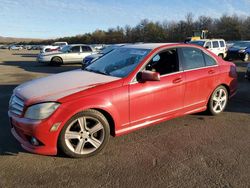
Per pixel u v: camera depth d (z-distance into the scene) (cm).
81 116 388
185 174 360
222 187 332
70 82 425
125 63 472
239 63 2028
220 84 577
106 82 416
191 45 535
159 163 388
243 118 582
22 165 380
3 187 329
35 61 2478
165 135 486
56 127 371
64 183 338
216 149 432
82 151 398
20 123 376
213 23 7388
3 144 448
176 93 489
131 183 340
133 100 431
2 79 1208
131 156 408
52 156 404
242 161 394
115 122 418
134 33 8275
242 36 6931
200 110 550
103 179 348
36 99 376
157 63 475
